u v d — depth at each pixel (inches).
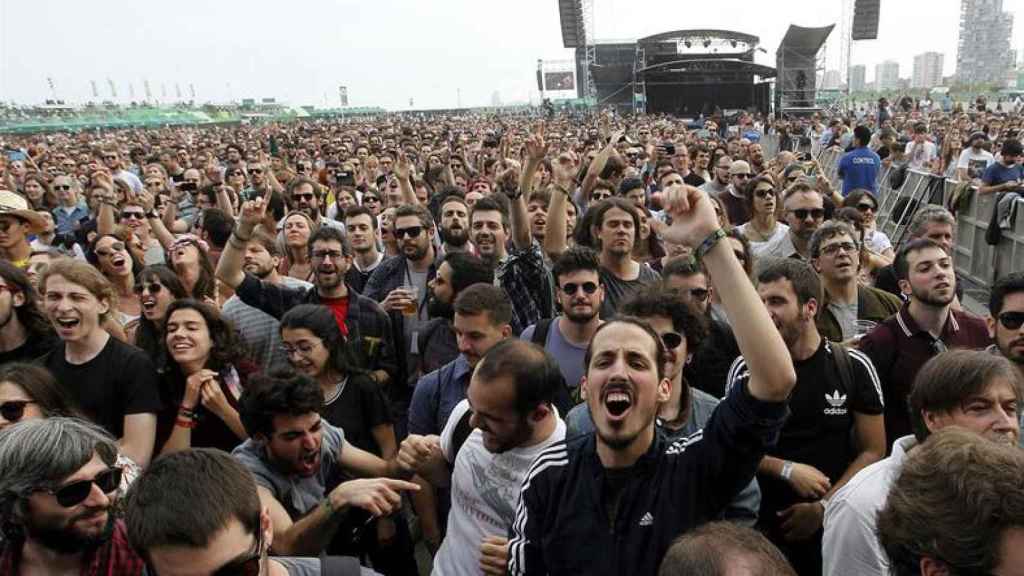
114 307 177.6
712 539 60.7
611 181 398.6
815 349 133.1
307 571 88.2
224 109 4126.5
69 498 90.6
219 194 390.0
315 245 197.6
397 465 137.0
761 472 129.8
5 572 93.0
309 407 117.3
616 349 89.6
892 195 541.3
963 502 62.6
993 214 373.1
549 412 113.7
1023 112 1279.5
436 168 523.2
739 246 179.6
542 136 274.7
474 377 110.9
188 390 149.8
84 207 414.9
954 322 156.3
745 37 1637.6
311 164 693.9
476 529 116.6
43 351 167.5
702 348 154.8
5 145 1341.0
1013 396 97.4
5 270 165.2
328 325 156.4
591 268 161.2
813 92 1612.9
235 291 204.8
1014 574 60.4
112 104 4603.8
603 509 89.5
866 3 1841.8
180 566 73.1
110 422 147.7
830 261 183.8
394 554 147.7
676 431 121.6
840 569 100.8
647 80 1676.9
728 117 1524.4
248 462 120.2
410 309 207.2
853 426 134.0
